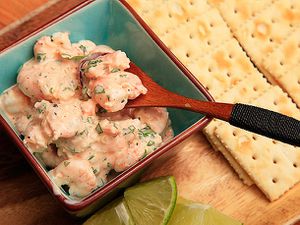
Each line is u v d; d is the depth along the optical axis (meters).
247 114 0.18
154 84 0.20
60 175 0.19
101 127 0.19
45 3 0.23
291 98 0.23
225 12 0.24
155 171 0.22
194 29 0.24
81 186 0.19
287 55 0.24
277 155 0.22
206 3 0.24
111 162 0.19
